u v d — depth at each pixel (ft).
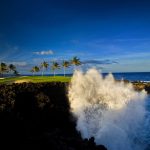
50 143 53.83
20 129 60.08
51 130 71.46
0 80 264.93
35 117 75.51
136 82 309.01
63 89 121.60
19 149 50.60
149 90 240.73
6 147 50.52
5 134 54.60
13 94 82.84
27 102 81.97
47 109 82.17
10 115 62.28
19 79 273.33
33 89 102.17
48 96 95.61
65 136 67.46
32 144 52.80
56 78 279.49
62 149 53.47
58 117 83.25
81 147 58.49
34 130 67.97
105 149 60.59
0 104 69.15
